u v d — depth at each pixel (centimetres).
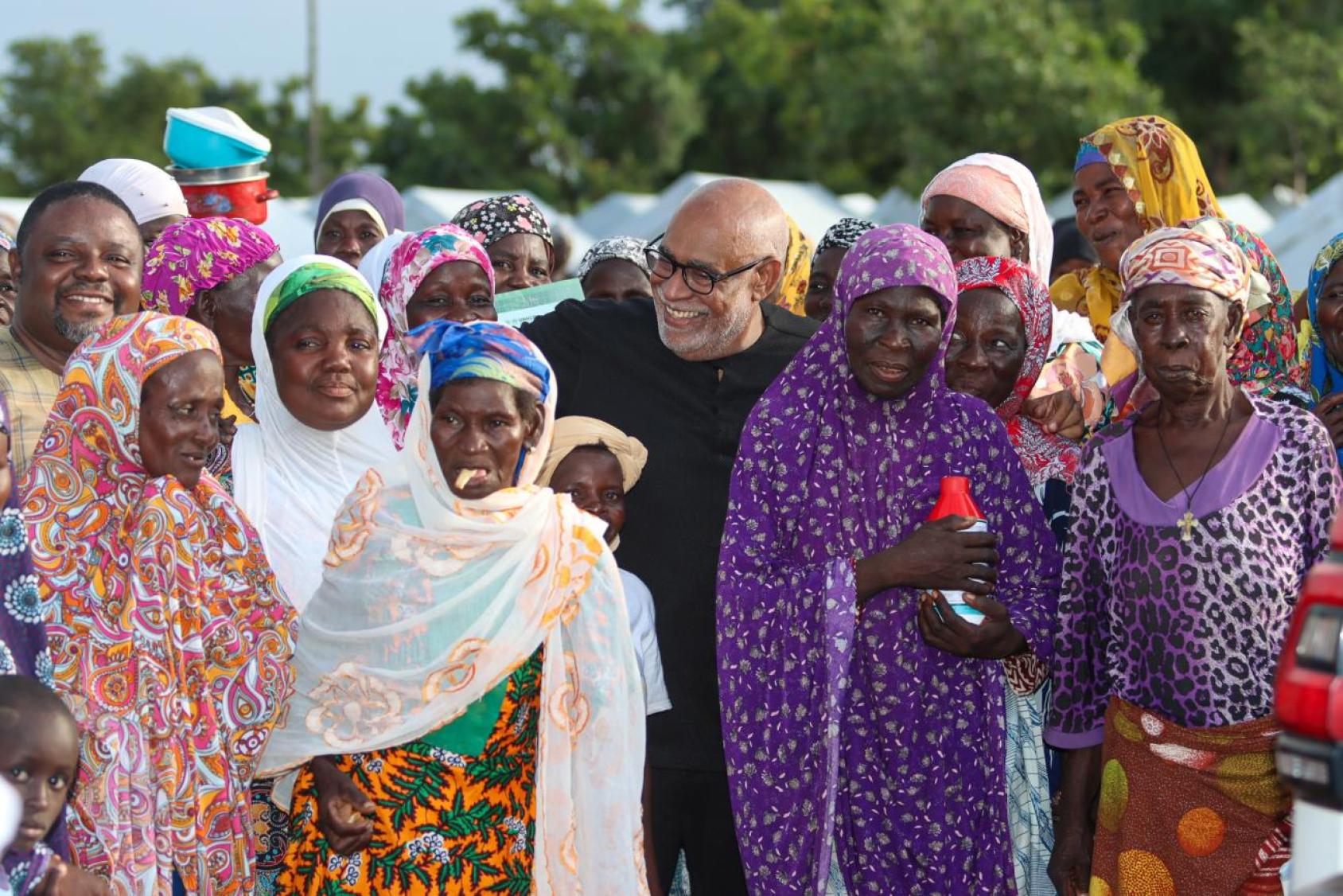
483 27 4147
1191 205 543
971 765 426
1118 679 414
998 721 427
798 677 415
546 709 381
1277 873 404
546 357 502
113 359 370
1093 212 559
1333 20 3017
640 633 438
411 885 370
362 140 4325
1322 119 2714
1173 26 3206
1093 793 439
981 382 463
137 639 369
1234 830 402
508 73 4153
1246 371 477
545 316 516
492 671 371
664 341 476
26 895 330
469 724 375
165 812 368
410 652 371
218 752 376
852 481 429
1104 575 420
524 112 3884
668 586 466
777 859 421
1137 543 407
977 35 2572
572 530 386
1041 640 423
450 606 371
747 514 429
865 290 413
